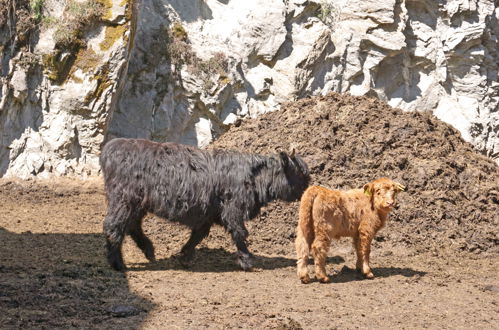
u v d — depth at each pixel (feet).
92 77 57.47
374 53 74.43
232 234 31.58
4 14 56.08
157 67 65.51
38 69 57.00
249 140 44.70
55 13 57.77
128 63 61.57
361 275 30.94
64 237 38.24
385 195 29.78
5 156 56.34
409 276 31.22
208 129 67.10
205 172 31.17
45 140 57.11
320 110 46.24
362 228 30.30
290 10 72.64
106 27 58.34
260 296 26.84
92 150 58.59
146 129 63.98
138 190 30.53
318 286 28.89
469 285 29.96
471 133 75.36
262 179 32.09
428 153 42.96
